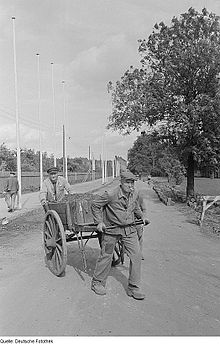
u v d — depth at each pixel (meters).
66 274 6.97
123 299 5.64
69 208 6.82
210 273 7.33
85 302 5.50
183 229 13.12
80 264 7.68
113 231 5.80
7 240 10.90
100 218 5.87
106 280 6.50
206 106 20.47
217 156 22.56
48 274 6.99
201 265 7.97
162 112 22.72
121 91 23.94
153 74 23.53
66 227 6.98
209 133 21.83
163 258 8.53
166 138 23.19
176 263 8.08
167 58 22.55
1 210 19.41
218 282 6.70
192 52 21.48
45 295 5.82
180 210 19.47
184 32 22.42
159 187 38.16
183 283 6.57
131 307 5.32
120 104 23.98
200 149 22.03
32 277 6.80
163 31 23.11
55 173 8.16
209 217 16.12
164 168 49.31
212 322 4.86
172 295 5.89
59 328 4.64
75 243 9.84
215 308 5.37
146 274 7.09
